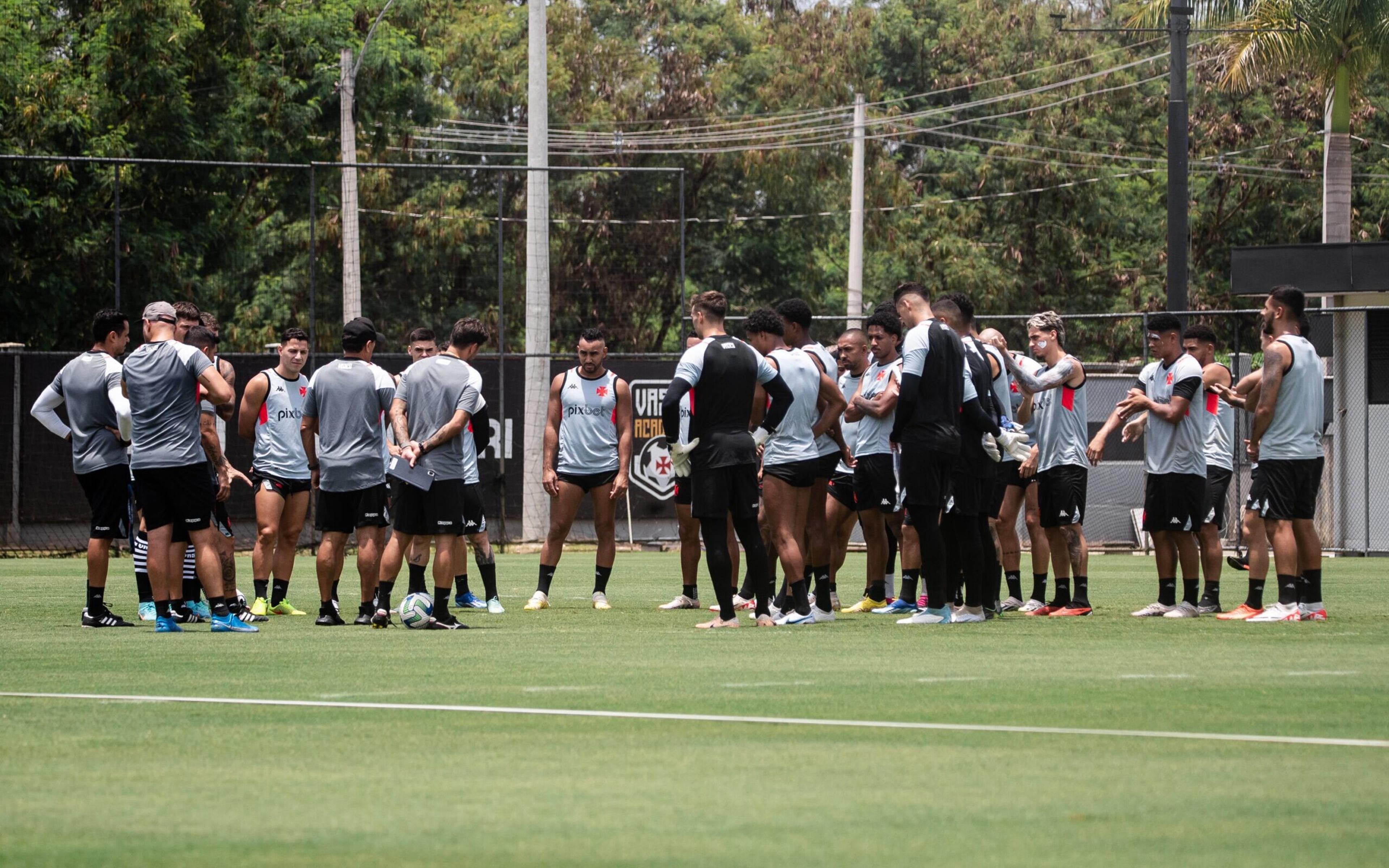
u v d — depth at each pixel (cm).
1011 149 16450
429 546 4138
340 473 4106
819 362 4059
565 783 1862
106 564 4075
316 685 2731
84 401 4038
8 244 10044
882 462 4356
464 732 2216
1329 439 8125
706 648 3338
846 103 16338
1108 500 8425
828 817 1675
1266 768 1930
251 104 12175
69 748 2108
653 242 15350
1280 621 4041
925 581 3981
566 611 4591
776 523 3972
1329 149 10162
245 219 13312
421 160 14612
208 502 3850
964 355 3925
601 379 4750
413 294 14138
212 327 4459
